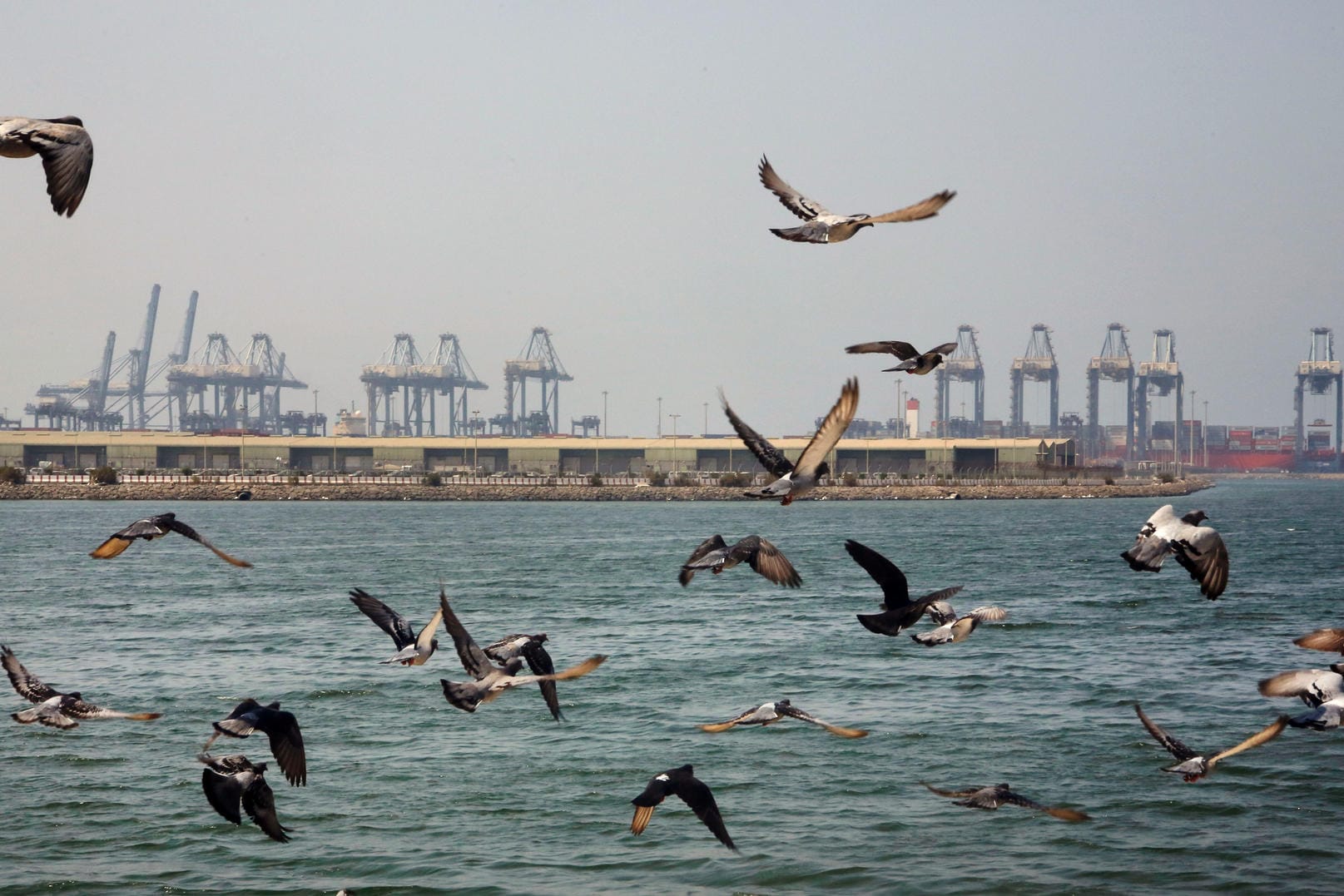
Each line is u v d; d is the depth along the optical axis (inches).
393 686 1678.2
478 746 1350.9
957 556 3880.4
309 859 1013.2
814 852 1013.2
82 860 1013.8
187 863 1007.0
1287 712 1459.2
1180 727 1395.2
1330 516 6978.4
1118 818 1085.1
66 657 1918.1
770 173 461.4
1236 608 2500.0
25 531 5132.9
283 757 461.7
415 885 956.0
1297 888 926.4
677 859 1002.1
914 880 952.3
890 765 1258.0
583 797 1167.0
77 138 311.0
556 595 2851.9
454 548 4352.9
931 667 1807.3
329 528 5605.3
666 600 2753.4
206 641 2090.3
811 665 1840.6
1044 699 1566.2
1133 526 5615.2
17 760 1300.4
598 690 1653.5
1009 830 1056.8
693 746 1343.5
